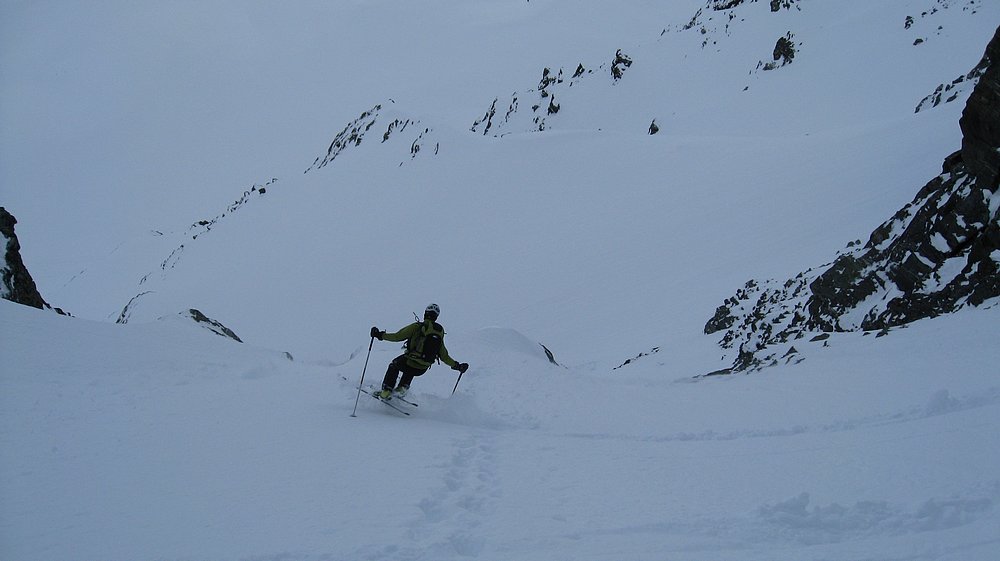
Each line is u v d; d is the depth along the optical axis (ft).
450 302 160.66
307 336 178.91
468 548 15.08
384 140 383.04
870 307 53.72
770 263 105.29
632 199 189.57
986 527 14.56
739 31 418.92
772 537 15.28
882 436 22.68
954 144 119.85
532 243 184.24
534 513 17.26
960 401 26.02
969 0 323.16
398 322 161.99
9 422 24.38
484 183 249.55
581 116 418.10
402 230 240.94
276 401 30.63
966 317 42.06
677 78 410.11
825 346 46.52
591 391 37.63
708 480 19.83
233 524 16.19
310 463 21.33
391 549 14.78
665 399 34.94
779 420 27.71
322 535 15.52
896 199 106.52
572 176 224.53
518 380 40.37
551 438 26.76
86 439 23.02
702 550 14.60
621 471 21.21
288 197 374.84
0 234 53.88
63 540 15.06
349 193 331.57
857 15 368.68
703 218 151.74
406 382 29.55
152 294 262.26
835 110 296.92
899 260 53.21
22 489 18.21
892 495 17.10
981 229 47.65
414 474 20.38
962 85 171.63
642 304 116.26
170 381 33.53
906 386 30.14
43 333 37.01
